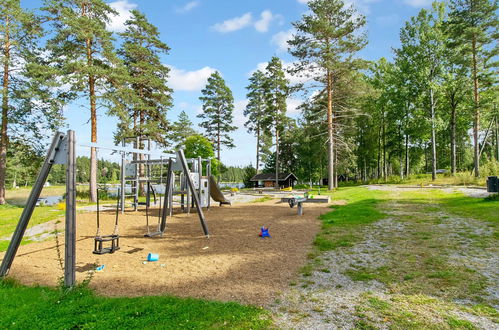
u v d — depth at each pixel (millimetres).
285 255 6820
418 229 9055
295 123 43750
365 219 11086
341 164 38938
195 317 3709
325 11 26297
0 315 3805
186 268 6086
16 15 22375
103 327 3441
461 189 20984
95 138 23203
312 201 14203
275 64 42219
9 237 10523
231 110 49312
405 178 37344
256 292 4668
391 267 5730
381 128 44938
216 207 17484
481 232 8227
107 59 23656
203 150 43781
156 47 32562
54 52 22297
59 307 4094
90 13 23547
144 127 29828
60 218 13789
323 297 4426
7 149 24734
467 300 4191
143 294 4699
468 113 31578
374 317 3746
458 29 26688
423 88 30516
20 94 22625
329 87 27672
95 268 6262
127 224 11859
